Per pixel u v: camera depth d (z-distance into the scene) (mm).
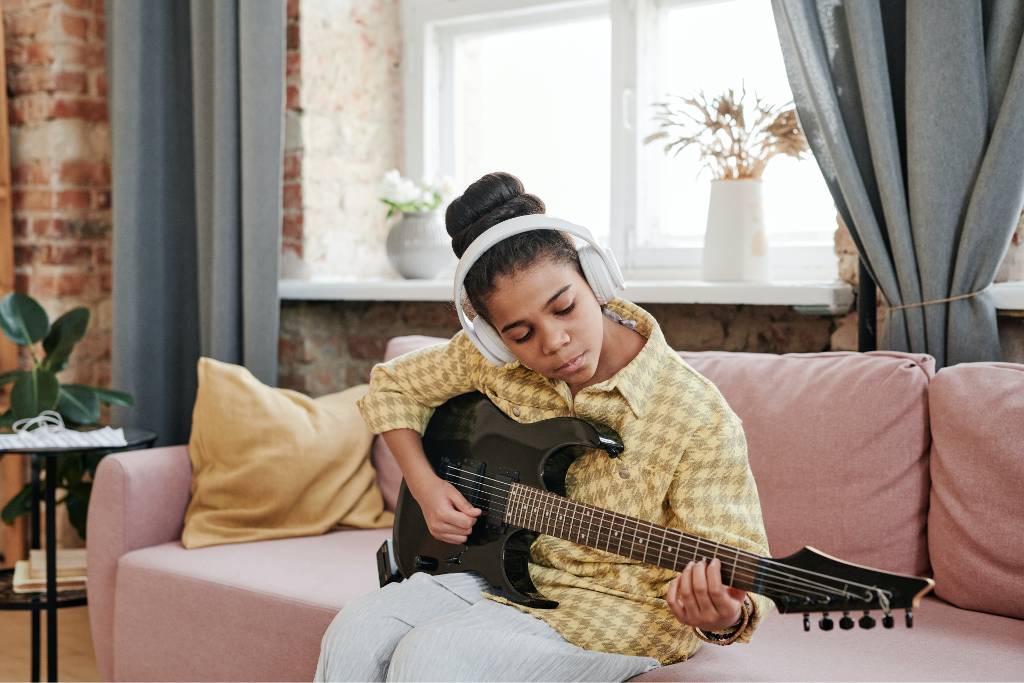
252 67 2877
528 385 1532
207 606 2006
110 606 2217
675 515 1389
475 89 3285
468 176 3320
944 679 1415
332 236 3207
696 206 2818
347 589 1917
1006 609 1669
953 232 1966
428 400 1658
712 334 2559
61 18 3318
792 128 2371
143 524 2240
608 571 1450
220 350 2992
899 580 1090
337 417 2451
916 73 1965
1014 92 1864
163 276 3213
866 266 2113
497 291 1342
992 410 1715
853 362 1921
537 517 1429
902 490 1803
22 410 2738
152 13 3152
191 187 3250
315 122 3131
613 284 1388
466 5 3201
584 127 3053
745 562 1200
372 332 3174
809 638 1600
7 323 2797
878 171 2031
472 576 1496
